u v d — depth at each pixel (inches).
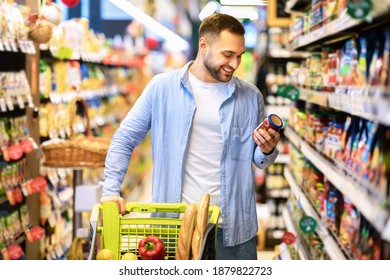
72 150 243.6
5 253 221.6
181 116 162.2
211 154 163.0
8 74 232.7
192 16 775.1
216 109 162.6
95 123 383.2
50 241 283.1
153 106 163.9
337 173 169.3
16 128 246.4
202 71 161.9
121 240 146.8
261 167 164.9
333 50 227.3
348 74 177.5
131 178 480.1
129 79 555.8
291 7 319.0
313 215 223.6
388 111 113.7
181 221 145.6
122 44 534.0
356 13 123.6
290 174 327.0
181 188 162.7
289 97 283.7
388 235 108.7
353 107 149.2
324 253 220.5
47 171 277.9
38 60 271.1
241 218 164.6
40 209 271.7
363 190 136.3
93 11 596.7
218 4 443.2
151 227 156.6
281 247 275.0
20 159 258.4
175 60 810.8
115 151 162.2
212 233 143.4
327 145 206.2
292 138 310.0
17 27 236.1
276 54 396.5
